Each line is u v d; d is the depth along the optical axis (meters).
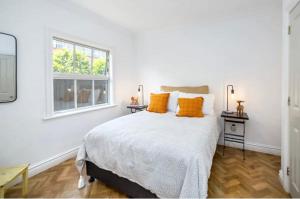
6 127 1.83
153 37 3.73
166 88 3.45
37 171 2.10
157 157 1.38
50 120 2.29
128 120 2.31
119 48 3.61
